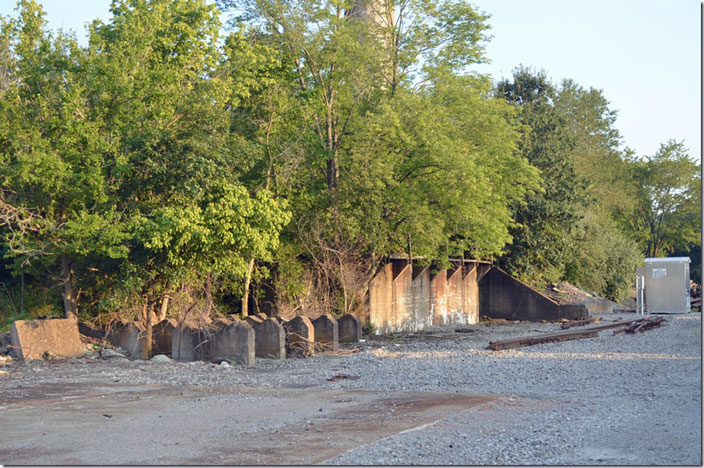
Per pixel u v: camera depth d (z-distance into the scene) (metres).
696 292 89.44
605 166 100.62
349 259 42.34
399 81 44.47
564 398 18.47
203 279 34.91
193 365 28.50
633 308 75.00
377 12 43.72
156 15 32.56
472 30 44.47
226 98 33.75
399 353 31.70
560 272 68.50
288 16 40.31
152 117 32.44
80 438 14.12
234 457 12.25
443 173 41.44
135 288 31.19
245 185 38.56
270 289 42.09
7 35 30.77
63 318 34.12
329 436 13.98
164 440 13.84
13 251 29.84
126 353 32.16
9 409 17.83
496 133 43.78
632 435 13.59
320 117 42.66
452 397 18.95
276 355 31.48
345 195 39.53
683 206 108.69
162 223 29.42
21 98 30.81
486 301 65.62
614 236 81.12
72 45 30.98
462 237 51.84
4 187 30.80
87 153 30.48
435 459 11.83
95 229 29.31
